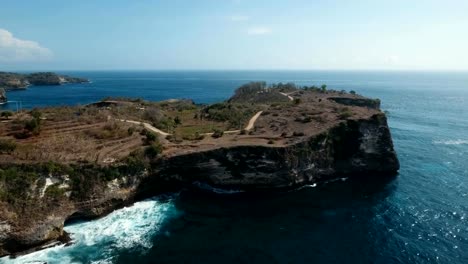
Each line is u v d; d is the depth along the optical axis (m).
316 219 56.50
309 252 46.69
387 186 71.19
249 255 45.97
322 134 75.19
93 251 46.34
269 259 45.06
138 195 62.81
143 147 66.38
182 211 58.94
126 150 65.25
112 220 55.25
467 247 47.56
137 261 44.16
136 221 55.03
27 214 48.31
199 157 65.88
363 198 65.00
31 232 47.22
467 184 71.44
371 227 53.66
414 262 44.28
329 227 53.81
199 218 56.50
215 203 62.47
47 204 51.09
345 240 49.88
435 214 57.72
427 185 71.19
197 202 62.72
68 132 70.75
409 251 46.75
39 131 69.00
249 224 54.75
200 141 74.62
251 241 49.56
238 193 67.19
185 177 67.19
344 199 64.62
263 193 67.44
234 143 70.81
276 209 60.28
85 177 56.06
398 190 68.81
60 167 54.59
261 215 57.94
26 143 63.00
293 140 73.50
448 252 46.41
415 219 56.03
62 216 51.75
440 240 49.44
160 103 138.00
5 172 50.59
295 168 69.81
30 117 75.88
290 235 51.34
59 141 64.12
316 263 44.12
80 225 53.44
